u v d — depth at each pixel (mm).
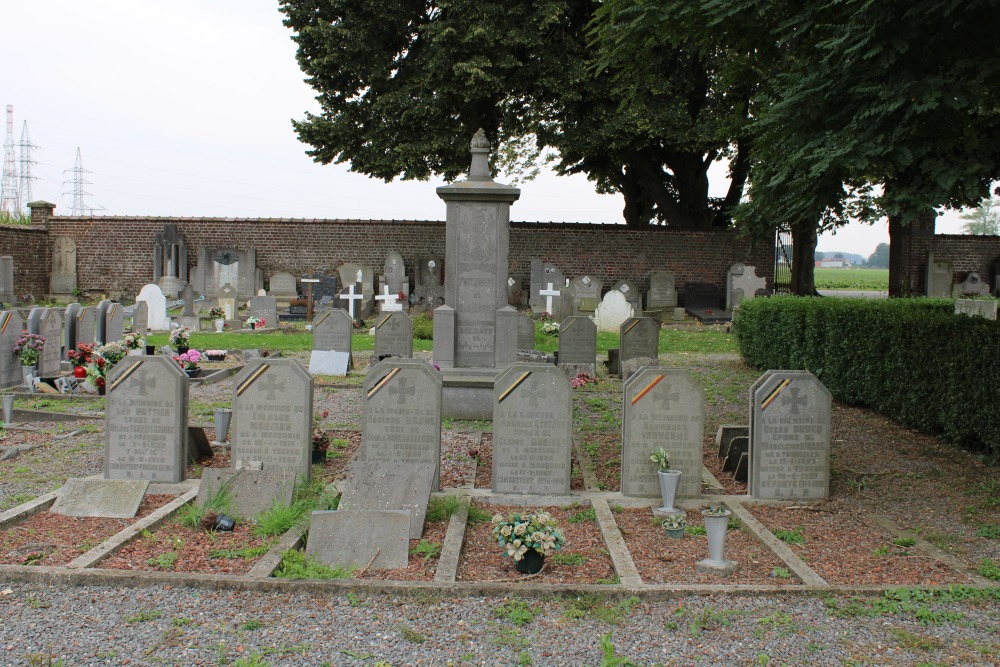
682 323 27031
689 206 30703
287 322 24781
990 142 7613
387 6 23641
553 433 7461
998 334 8656
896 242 31047
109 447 7598
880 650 4645
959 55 7531
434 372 7492
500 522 5820
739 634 4824
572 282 27000
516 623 4934
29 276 29328
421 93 23859
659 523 6809
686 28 9922
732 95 13570
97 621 4852
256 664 4324
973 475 8344
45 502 6926
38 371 13430
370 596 5293
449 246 11453
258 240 30000
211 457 8625
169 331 22531
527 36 22688
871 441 9953
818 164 7621
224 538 6262
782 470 7520
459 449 9336
